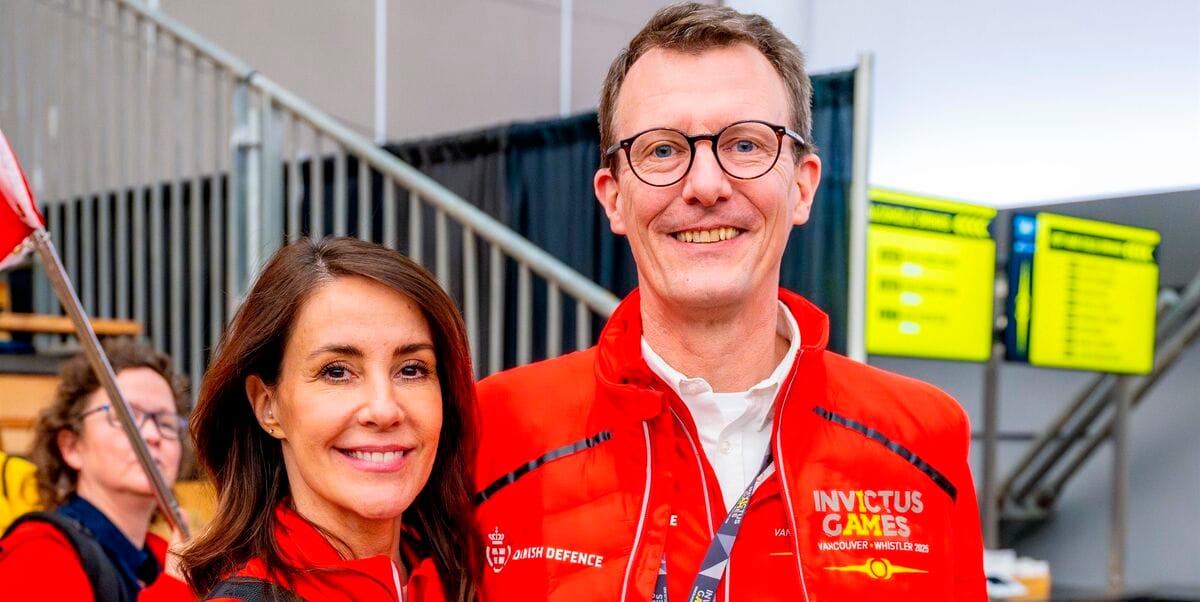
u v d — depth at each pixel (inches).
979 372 199.6
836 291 115.8
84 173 153.9
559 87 212.4
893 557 58.4
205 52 135.1
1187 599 167.3
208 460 54.7
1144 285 167.2
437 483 57.7
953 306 145.6
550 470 59.5
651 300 58.8
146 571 88.7
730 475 59.2
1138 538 187.2
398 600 52.0
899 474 60.3
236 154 131.0
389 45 218.7
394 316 52.1
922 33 199.9
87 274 152.4
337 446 51.5
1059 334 158.9
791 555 57.6
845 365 64.9
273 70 228.7
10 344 140.6
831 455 59.7
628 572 56.1
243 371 52.8
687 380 57.9
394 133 218.2
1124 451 175.6
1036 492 195.6
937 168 198.4
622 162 58.5
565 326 159.0
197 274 136.2
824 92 116.0
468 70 216.2
